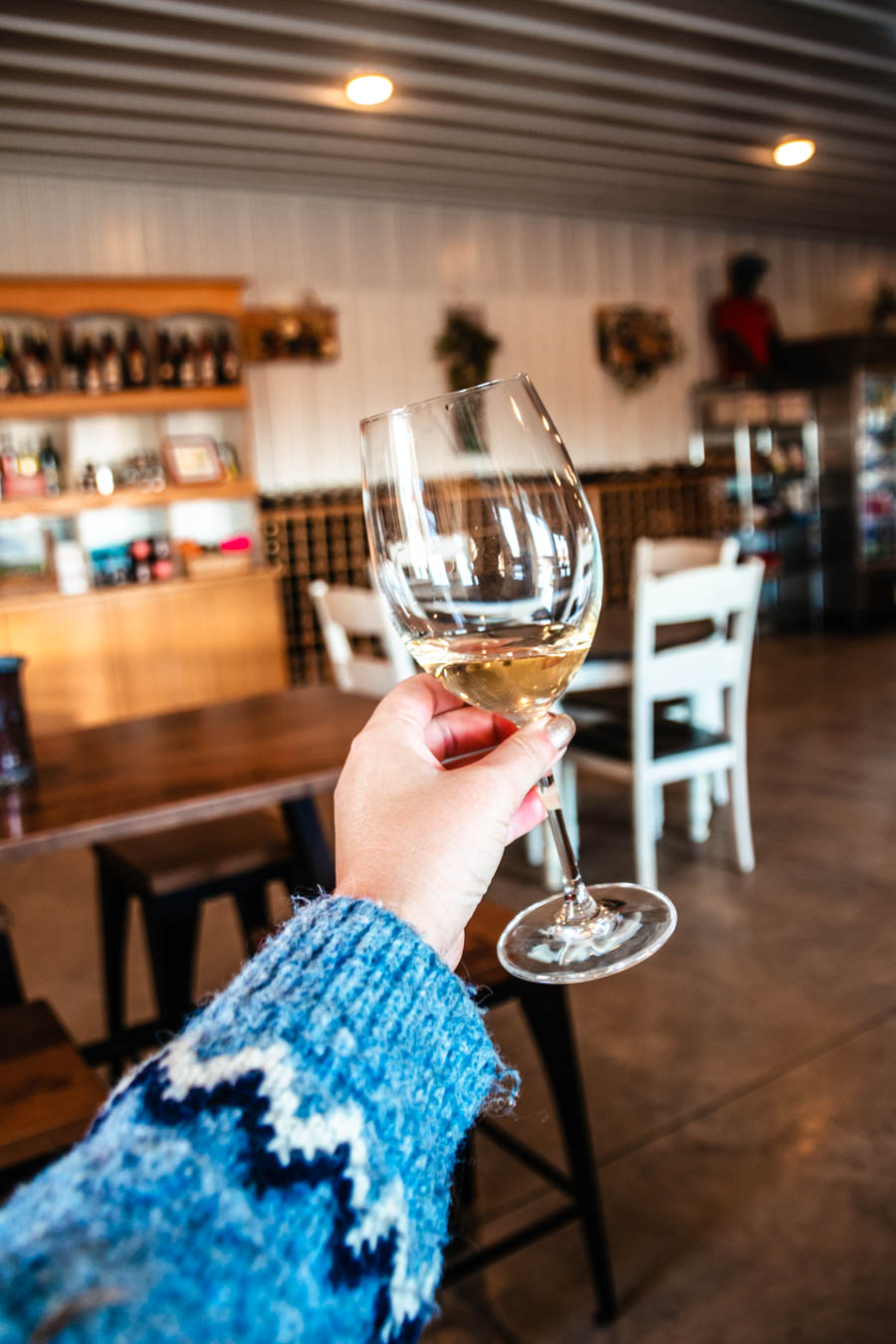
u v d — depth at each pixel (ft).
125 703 18.93
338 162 19.89
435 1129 1.05
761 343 27.14
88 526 19.94
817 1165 6.53
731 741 10.99
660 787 13.80
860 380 26.25
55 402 18.08
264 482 22.17
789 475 27.07
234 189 21.17
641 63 17.02
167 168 19.42
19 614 17.94
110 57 14.88
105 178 19.83
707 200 24.68
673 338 27.09
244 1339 0.73
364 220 22.75
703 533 27.32
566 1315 5.54
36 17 13.46
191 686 19.48
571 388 25.82
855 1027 8.07
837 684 20.36
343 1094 0.96
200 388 19.43
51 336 18.88
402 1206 0.92
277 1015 1.02
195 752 6.46
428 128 18.49
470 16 14.44
